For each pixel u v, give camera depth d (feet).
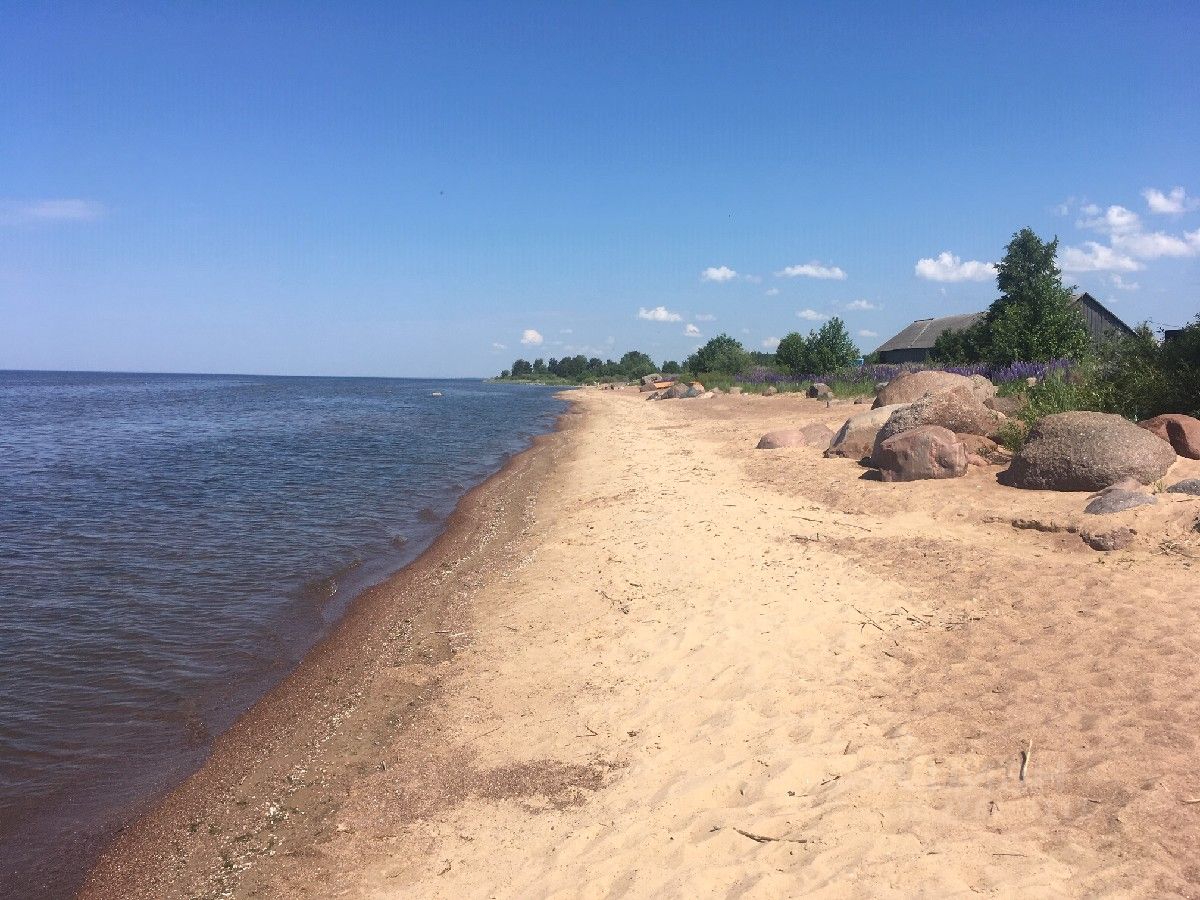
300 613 30.53
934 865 11.92
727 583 27.32
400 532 45.03
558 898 12.68
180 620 29.37
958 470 37.52
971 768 14.55
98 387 337.52
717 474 49.19
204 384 421.59
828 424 72.02
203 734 20.76
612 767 16.92
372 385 454.40
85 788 18.17
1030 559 25.17
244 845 15.76
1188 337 42.78
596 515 41.88
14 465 71.20
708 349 192.03
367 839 15.53
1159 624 19.07
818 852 12.68
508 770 17.51
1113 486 29.76
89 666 24.98
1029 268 96.53
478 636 26.37
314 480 63.67
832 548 29.78
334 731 20.52
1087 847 11.94
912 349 150.00
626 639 23.85
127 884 14.79
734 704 18.57
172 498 54.13
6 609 30.01
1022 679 17.57
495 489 58.70
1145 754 13.96
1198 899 10.53
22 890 14.67
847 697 18.16
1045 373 67.67
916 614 22.41
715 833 13.65
